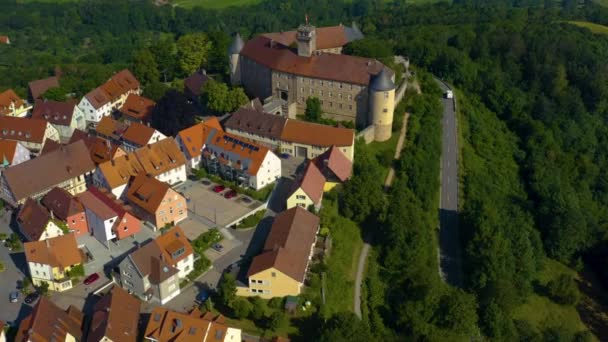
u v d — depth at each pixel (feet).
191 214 464.65
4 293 395.55
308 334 369.09
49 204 455.22
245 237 443.32
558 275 519.60
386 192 519.19
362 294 420.77
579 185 640.17
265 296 386.73
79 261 402.52
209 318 355.77
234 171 501.56
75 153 504.84
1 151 529.04
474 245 473.67
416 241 450.30
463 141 636.89
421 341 397.39
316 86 591.78
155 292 381.60
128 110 622.95
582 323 473.67
